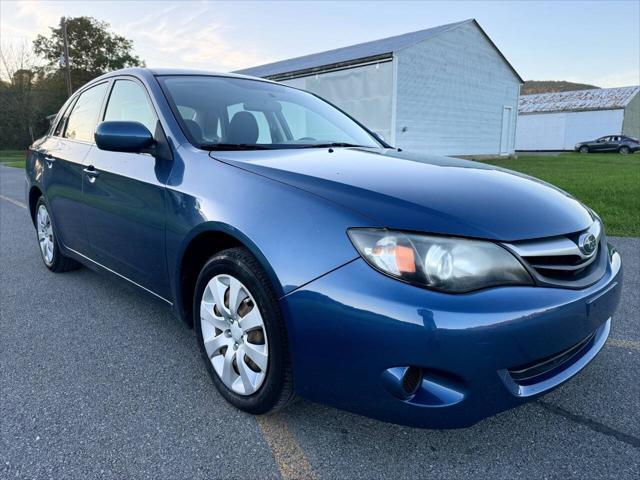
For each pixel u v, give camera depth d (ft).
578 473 5.62
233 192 6.49
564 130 129.80
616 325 9.75
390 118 51.65
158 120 8.23
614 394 7.26
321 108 10.98
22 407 6.90
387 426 6.50
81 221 10.36
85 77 146.51
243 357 6.54
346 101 55.21
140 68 9.73
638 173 41.73
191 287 7.68
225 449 6.04
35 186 12.88
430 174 6.71
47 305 10.91
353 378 5.35
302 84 59.31
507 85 70.85
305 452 6.00
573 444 6.14
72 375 7.82
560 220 5.98
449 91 59.52
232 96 9.43
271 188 6.23
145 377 7.76
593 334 6.72
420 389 5.24
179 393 7.29
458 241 5.18
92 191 9.53
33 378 7.72
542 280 5.44
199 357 8.45
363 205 5.58
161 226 7.54
